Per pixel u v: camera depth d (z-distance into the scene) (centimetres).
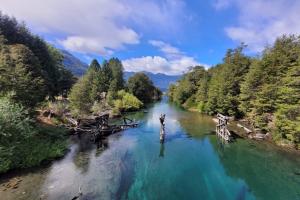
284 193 1516
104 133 2973
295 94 2495
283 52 3406
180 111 5809
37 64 3909
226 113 4519
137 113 5253
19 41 4653
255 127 3309
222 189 1562
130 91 7675
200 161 2091
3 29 4497
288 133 2506
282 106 2573
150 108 6525
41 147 1989
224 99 4322
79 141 2589
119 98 5912
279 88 2866
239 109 3994
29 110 2291
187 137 2948
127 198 1366
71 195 1345
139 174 1753
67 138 2650
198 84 7281
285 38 3650
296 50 3144
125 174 1728
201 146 2552
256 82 3584
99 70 7244
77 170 1744
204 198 1431
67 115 3297
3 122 1684
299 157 2172
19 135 1848
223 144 2619
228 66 4722
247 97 3647
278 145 2564
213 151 2377
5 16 4700
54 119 2920
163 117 2694
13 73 2292
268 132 2906
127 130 3312
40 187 1426
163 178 1703
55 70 5278
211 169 1911
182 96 7494
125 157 2122
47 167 1769
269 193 1516
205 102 5641
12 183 1463
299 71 2627
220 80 4766
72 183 1511
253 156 2220
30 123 2216
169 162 2047
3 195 1304
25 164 1723
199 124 3859
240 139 2833
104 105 5000
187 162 2061
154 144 2608
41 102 2867
